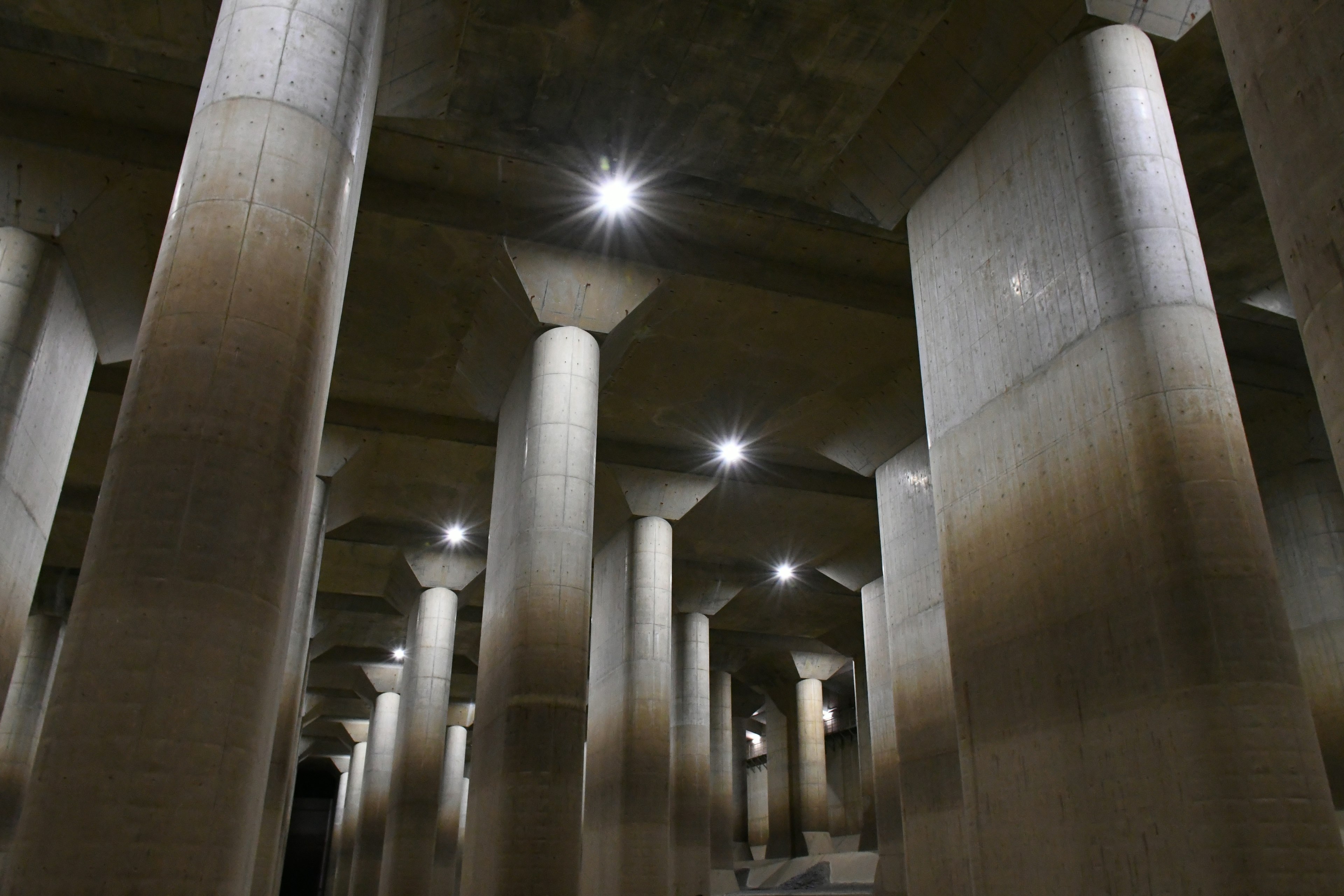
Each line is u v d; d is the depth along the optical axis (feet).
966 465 41.39
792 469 81.41
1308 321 18.35
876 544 90.94
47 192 46.03
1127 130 36.35
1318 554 63.36
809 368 65.26
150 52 43.52
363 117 31.04
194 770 21.50
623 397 69.41
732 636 123.03
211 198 26.09
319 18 29.19
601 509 82.79
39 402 45.96
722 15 42.60
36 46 43.21
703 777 96.84
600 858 76.13
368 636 117.91
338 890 151.64
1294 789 27.86
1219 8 21.39
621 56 44.65
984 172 43.27
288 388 25.46
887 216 50.60
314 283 26.81
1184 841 28.66
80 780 20.76
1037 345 38.11
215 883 21.40
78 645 21.95
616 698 77.71
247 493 23.89
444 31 41.68
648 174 51.21
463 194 52.47
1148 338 33.09
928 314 46.24
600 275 54.49
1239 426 31.86
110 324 52.42
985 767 37.37
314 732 161.68
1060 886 32.76
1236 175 49.26
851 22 42.80
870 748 121.19
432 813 89.04
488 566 60.39
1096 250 35.68
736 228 55.06
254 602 23.53
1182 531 30.60
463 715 146.00
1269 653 29.07
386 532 91.30
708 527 88.99
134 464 23.34
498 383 62.44
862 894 97.09
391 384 67.41
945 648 62.95
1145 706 30.68
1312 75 18.42
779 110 47.57
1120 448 33.19
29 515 45.93
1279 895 26.68
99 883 20.10
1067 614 34.37
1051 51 39.78
